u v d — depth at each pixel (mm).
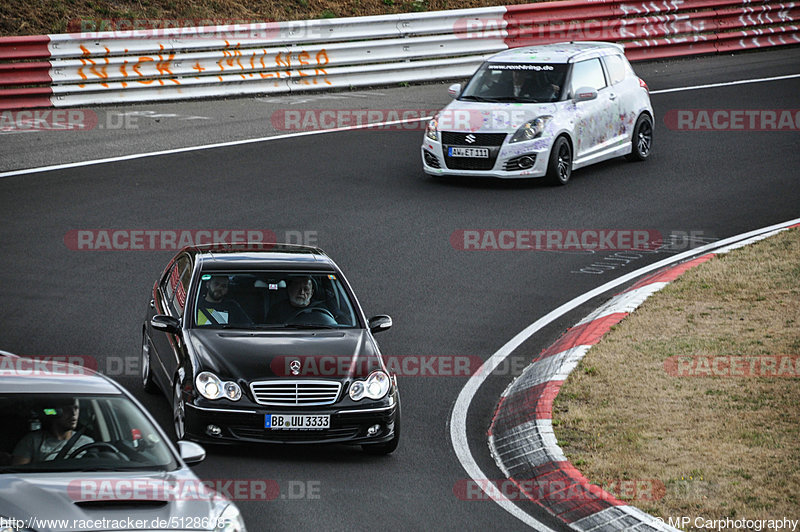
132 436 24531
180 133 76000
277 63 88625
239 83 87375
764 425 35062
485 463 34625
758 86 92875
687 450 33438
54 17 92188
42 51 78500
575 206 62969
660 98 88750
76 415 24531
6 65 76812
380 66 92812
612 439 34625
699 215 61406
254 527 28094
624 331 44562
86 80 80562
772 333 43312
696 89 91875
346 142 76000
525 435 35812
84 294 48438
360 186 65938
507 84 68438
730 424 35219
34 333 43812
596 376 40156
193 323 36250
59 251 53438
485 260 54688
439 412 38969
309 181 66562
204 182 65375
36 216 58156
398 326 46625
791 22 110625
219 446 35281
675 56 104875
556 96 67312
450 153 65875
